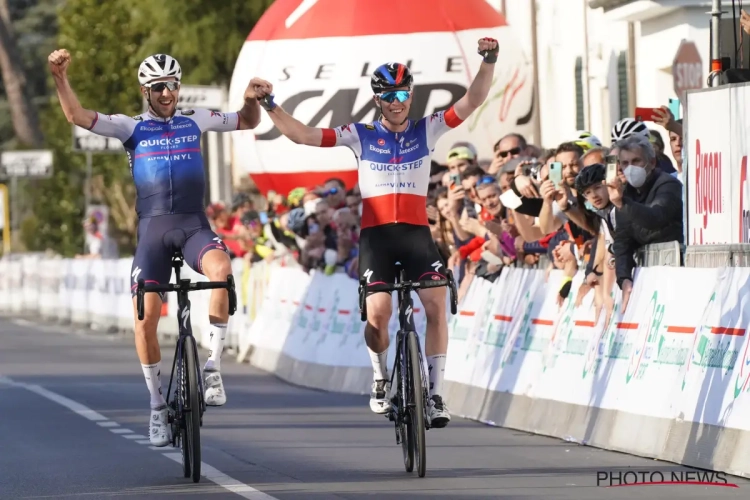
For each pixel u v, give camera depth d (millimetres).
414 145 20891
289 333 39562
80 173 98062
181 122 21016
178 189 20719
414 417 20141
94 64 82875
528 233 28047
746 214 22562
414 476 20266
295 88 45656
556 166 25859
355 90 44938
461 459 22078
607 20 42625
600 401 23547
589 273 24375
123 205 96938
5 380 37688
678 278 21875
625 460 21641
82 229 97500
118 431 26312
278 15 47438
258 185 49312
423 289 20609
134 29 68812
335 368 35188
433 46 44938
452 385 29328
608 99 44969
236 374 40312
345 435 25578
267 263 44219
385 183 20797
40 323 70812
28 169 97938
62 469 21406
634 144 23594
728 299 20562
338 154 46156
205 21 61500
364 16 45281
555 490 18781
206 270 20328
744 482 19125
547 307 26000
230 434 25750
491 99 46719
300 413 29516
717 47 27922
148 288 20016
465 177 29938
